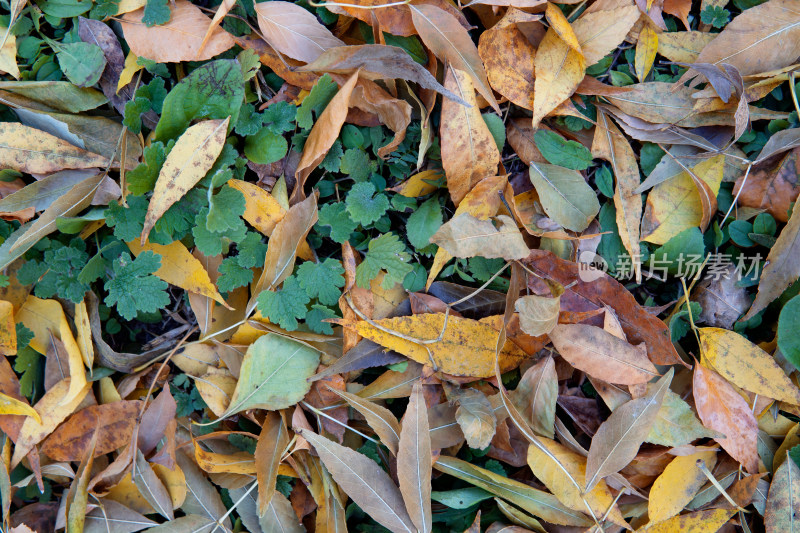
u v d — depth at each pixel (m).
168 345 0.70
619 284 0.69
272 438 0.68
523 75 0.69
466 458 0.70
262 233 0.69
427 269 0.70
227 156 0.67
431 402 0.69
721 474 0.69
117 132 0.69
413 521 0.67
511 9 0.68
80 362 0.69
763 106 0.72
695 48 0.71
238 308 0.69
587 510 0.68
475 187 0.68
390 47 0.66
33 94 0.68
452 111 0.67
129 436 0.69
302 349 0.69
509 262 0.69
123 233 0.66
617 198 0.70
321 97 0.67
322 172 0.70
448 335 0.68
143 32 0.68
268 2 0.68
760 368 0.69
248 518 0.69
